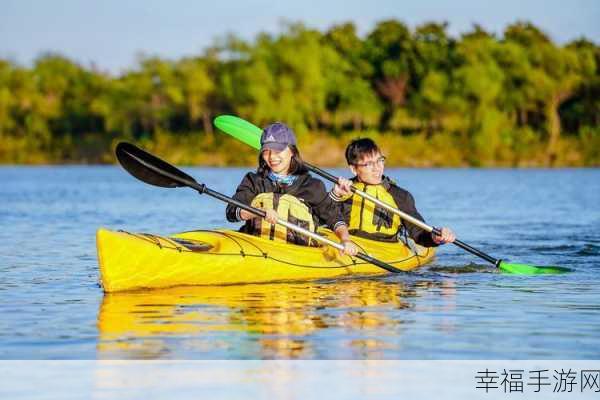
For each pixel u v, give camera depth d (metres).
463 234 57.78
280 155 35.44
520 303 30.81
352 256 36.38
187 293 32.25
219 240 35.16
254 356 23.44
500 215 75.12
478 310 29.48
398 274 37.66
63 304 30.25
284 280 35.06
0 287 34.00
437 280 36.19
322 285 34.41
